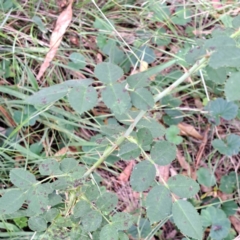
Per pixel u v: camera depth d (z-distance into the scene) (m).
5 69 0.75
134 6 0.86
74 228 0.46
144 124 0.51
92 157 0.68
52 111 0.73
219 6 0.90
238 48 0.33
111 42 0.81
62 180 0.45
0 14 0.79
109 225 0.43
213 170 0.75
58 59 0.79
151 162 0.42
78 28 0.83
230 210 0.71
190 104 0.82
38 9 0.83
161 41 0.85
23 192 0.44
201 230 0.37
